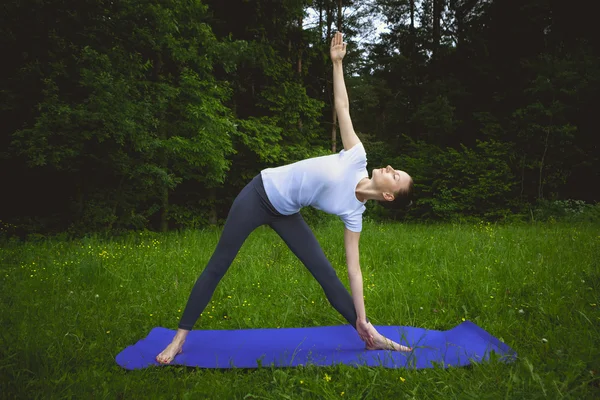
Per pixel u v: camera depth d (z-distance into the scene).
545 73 12.90
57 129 7.08
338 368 2.15
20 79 7.32
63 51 7.50
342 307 2.54
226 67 9.20
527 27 14.75
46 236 7.35
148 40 8.23
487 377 1.95
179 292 3.72
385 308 3.19
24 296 3.47
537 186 12.94
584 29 14.37
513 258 4.39
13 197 8.30
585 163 12.40
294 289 3.74
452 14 17.83
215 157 8.52
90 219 7.79
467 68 16.25
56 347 2.36
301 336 2.71
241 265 4.63
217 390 1.93
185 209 10.43
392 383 1.95
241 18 11.10
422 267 4.37
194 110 8.16
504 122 14.20
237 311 3.31
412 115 16.83
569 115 12.64
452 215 11.91
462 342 2.45
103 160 7.64
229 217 2.45
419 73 18.05
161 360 2.28
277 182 2.39
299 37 12.42
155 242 6.51
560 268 3.81
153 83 8.20
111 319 3.03
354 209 2.41
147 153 7.84
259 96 11.68
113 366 2.23
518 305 3.08
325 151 11.86
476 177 12.27
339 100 2.56
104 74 7.02
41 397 1.82
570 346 2.24
